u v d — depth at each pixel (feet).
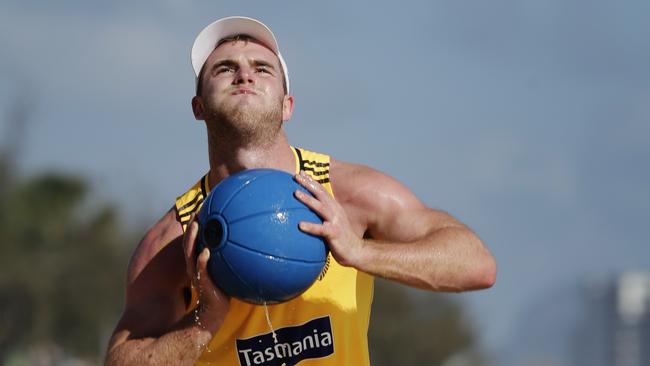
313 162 49.26
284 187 43.01
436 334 415.44
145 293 48.37
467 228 47.73
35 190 338.34
